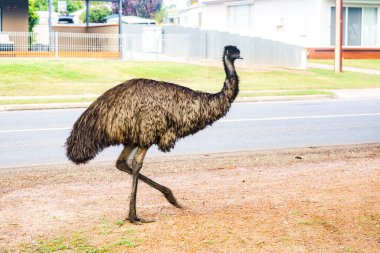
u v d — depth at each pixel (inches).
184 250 246.8
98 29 1576.0
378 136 591.2
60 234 269.0
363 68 1382.9
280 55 1423.5
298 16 1552.7
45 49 1413.6
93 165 435.2
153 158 463.2
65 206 318.0
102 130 270.7
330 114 759.7
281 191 347.9
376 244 253.6
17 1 1427.2
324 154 478.6
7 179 386.3
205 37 1631.4
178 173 405.4
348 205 310.7
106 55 1398.9
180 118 280.8
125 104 272.1
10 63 1143.6
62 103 820.6
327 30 1525.6
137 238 261.4
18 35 1407.5
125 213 303.6
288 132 613.9
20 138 567.5
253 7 1701.5
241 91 990.4
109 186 367.9
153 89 277.4
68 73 1107.3
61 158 472.1
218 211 304.2
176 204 303.4
